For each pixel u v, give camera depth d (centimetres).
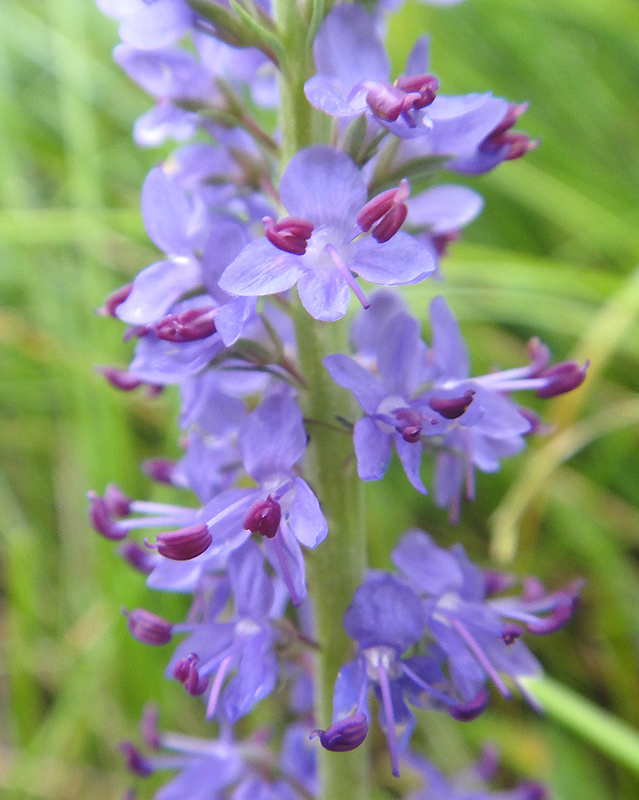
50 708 9
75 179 9
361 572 5
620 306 8
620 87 10
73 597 9
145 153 10
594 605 8
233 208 5
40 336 9
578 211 9
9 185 10
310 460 5
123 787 8
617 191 10
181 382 5
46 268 10
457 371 5
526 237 10
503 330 10
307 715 6
